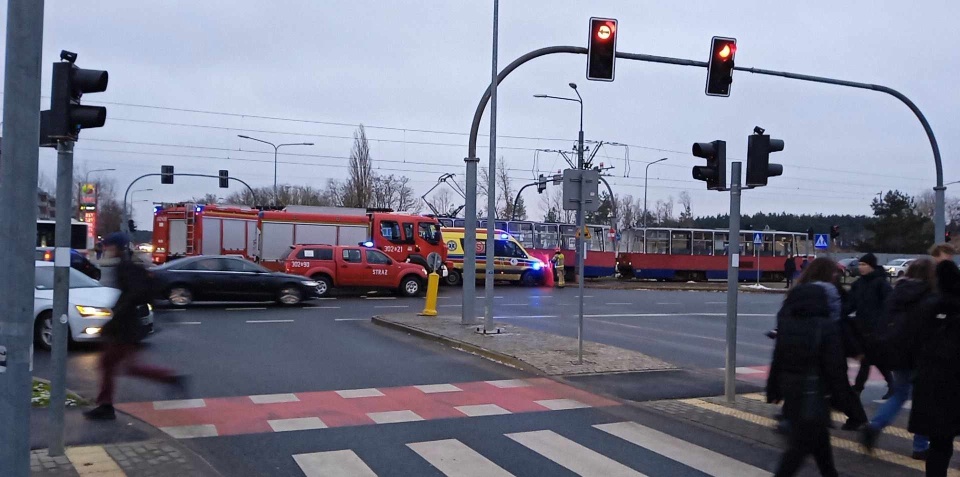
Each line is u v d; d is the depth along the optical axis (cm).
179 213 2817
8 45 472
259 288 2077
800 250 5272
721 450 719
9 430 451
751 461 684
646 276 4641
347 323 1731
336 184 6756
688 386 1041
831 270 566
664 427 806
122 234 817
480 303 2486
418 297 2580
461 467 654
